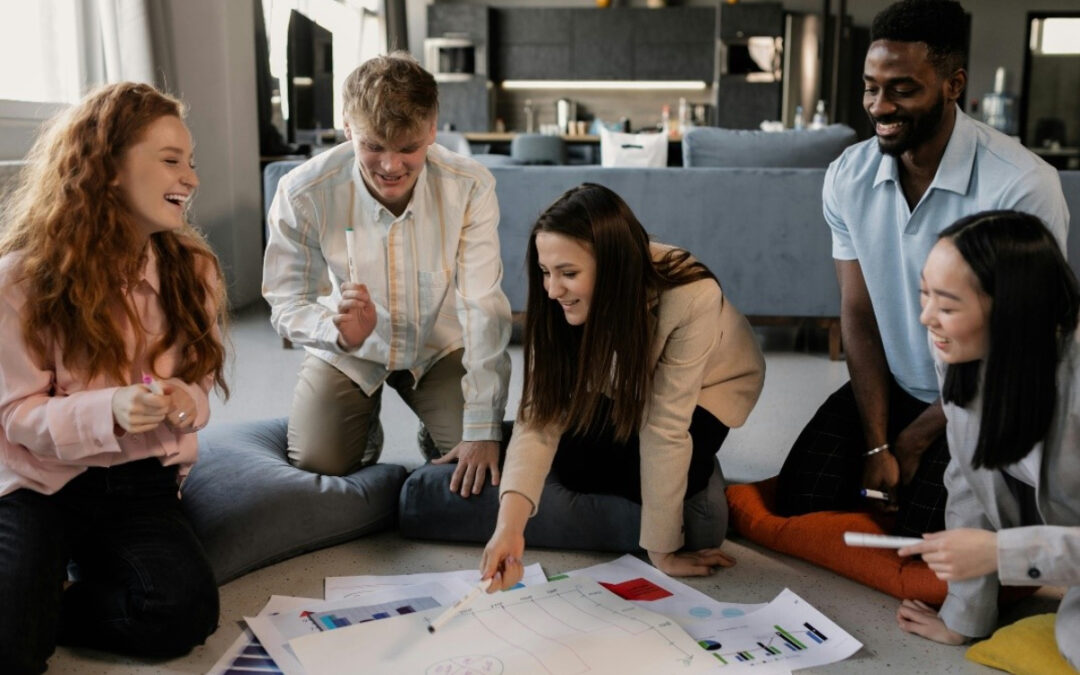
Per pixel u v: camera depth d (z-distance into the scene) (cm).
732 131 386
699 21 948
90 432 130
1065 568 118
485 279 185
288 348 371
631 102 996
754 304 369
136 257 142
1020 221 119
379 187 166
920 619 147
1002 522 136
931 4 156
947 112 164
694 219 366
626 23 955
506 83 998
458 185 184
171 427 145
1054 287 117
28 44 331
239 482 175
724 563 170
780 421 272
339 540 179
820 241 361
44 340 135
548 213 147
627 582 160
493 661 128
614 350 150
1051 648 133
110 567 140
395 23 836
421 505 179
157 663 136
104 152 134
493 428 180
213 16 429
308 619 144
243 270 461
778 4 916
